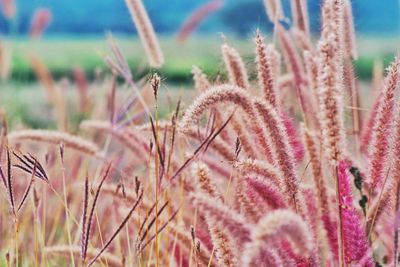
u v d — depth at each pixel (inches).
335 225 48.3
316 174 49.4
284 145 46.9
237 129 51.3
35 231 55.5
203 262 48.8
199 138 52.1
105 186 54.1
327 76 44.0
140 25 62.3
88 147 59.1
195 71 56.1
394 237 46.8
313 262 45.5
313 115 57.9
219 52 56.2
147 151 60.4
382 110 48.9
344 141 44.3
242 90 46.5
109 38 68.4
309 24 62.1
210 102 46.0
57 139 58.7
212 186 44.1
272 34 61.8
